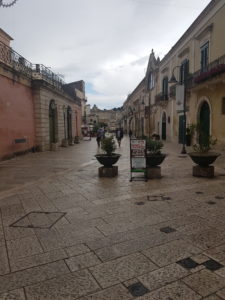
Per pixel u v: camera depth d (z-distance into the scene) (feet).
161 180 23.80
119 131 71.46
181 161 36.42
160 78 93.71
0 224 14.12
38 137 56.24
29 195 19.90
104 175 25.94
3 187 22.66
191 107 61.67
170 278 8.82
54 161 40.04
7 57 43.83
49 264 9.93
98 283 8.67
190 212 15.20
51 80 66.28
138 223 13.74
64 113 80.28
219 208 15.78
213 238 11.76
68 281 8.83
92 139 122.93
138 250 10.82
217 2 46.60
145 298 7.88
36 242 11.82
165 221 13.92
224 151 45.52
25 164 37.14
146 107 121.70
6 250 11.14
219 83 46.83
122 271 9.32
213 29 48.91
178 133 73.61
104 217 14.76
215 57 48.44
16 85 46.47
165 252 10.58
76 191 20.70
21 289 8.47
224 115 45.83
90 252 10.77
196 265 9.57
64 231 12.98
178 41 68.80
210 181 22.91
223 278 8.75
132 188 21.09
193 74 56.08
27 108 51.72
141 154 23.93
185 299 7.78
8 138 43.09
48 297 8.04
